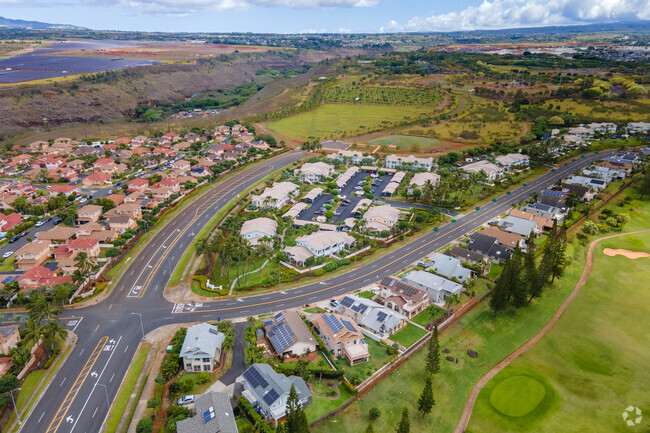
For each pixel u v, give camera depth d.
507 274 121.00
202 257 153.25
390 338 113.69
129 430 84.44
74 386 95.19
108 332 113.12
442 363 106.75
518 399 96.88
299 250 152.88
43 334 101.44
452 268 140.75
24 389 93.75
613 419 90.88
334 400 93.88
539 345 114.25
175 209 195.38
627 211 191.62
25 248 146.75
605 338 115.38
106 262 147.62
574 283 140.25
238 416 89.19
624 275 143.62
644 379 101.31
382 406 93.56
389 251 158.75
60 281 131.88
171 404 91.00
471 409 94.38
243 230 163.88
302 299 129.88
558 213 183.50
